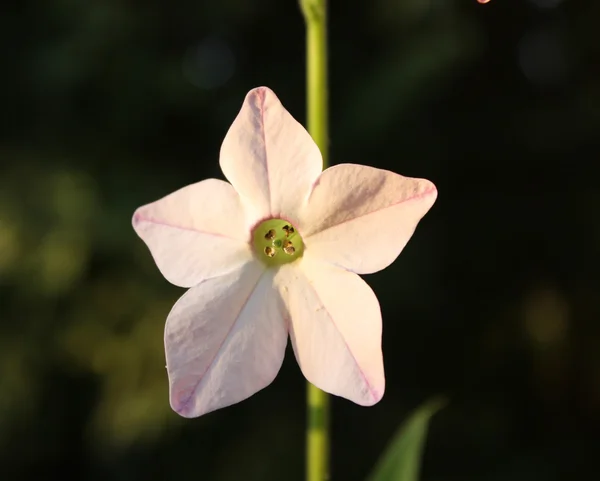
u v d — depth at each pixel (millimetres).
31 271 521
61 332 541
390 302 529
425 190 252
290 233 269
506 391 617
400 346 585
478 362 605
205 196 261
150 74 523
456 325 595
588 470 608
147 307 532
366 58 554
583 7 579
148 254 517
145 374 527
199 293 262
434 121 570
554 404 628
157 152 562
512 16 583
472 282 599
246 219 264
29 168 523
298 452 547
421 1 493
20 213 516
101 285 542
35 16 534
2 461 565
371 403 255
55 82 505
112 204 517
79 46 504
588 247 589
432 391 598
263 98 254
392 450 281
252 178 260
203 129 571
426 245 552
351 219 259
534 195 595
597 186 583
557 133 562
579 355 622
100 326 539
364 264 259
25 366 537
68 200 511
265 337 264
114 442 534
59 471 603
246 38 581
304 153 257
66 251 513
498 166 588
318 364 261
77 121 536
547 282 608
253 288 266
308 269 265
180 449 574
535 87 586
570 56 583
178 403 256
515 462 593
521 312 606
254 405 569
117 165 535
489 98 582
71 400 585
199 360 259
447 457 592
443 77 515
